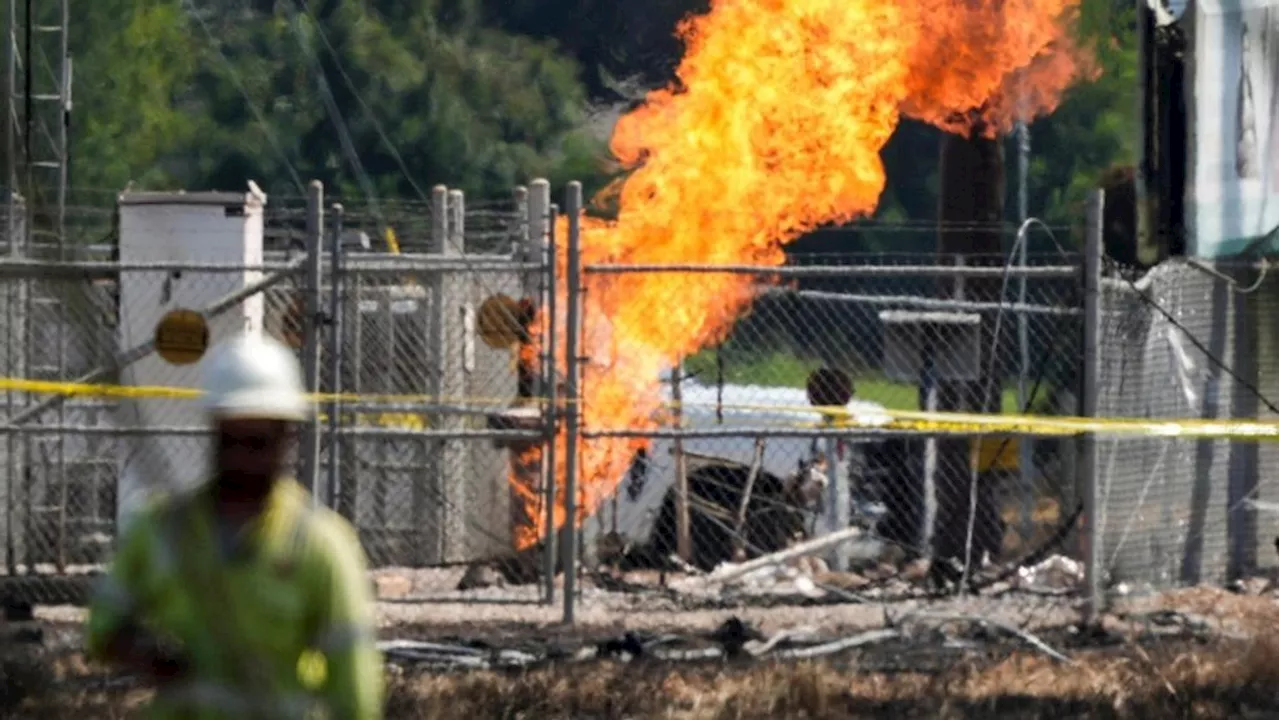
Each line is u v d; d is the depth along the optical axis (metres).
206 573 21.25
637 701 41.88
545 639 49.12
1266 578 62.53
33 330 58.78
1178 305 60.16
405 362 62.59
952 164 72.12
